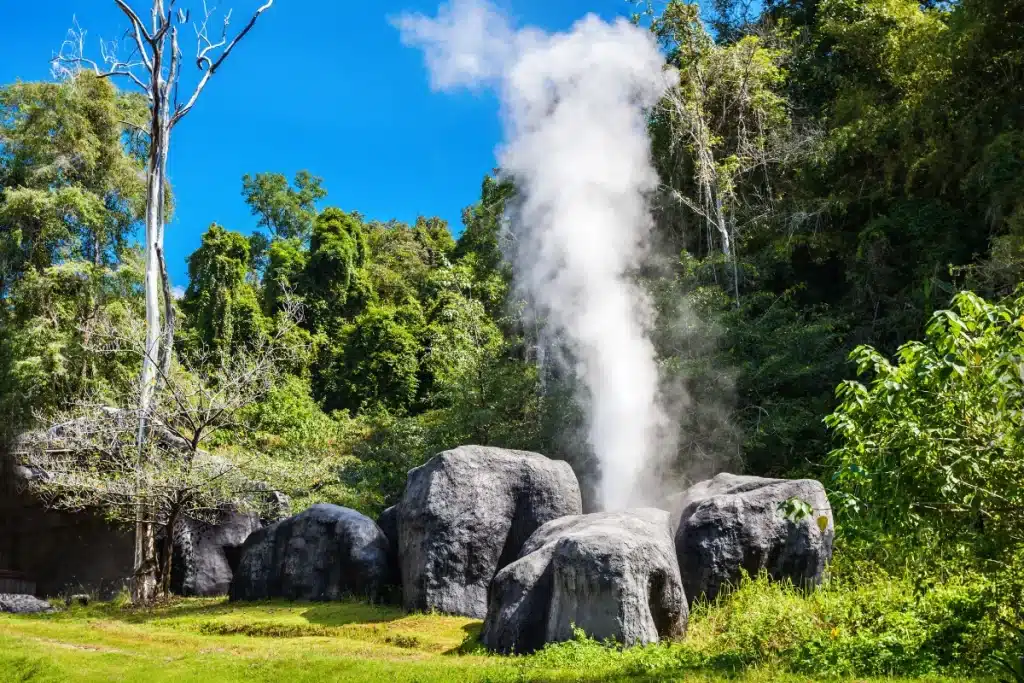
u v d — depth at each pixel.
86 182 28.19
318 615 13.67
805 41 31.48
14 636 12.31
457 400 24.27
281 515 20.41
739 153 29.38
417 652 11.32
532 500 14.81
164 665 10.27
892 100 28.47
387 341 39.69
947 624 9.09
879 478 8.50
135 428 18.86
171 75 21.66
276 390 31.53
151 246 20.84
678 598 11.22
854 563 13.11
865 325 24.80
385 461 25.86
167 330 20.33
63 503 19.16
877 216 27.09
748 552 12.99
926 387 8.12
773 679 8.02
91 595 19.78
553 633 10.73
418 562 14.05
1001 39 23.81
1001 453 7.91
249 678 9.44
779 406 22.09
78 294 26.17
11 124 27.72
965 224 24.69
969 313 8.23
